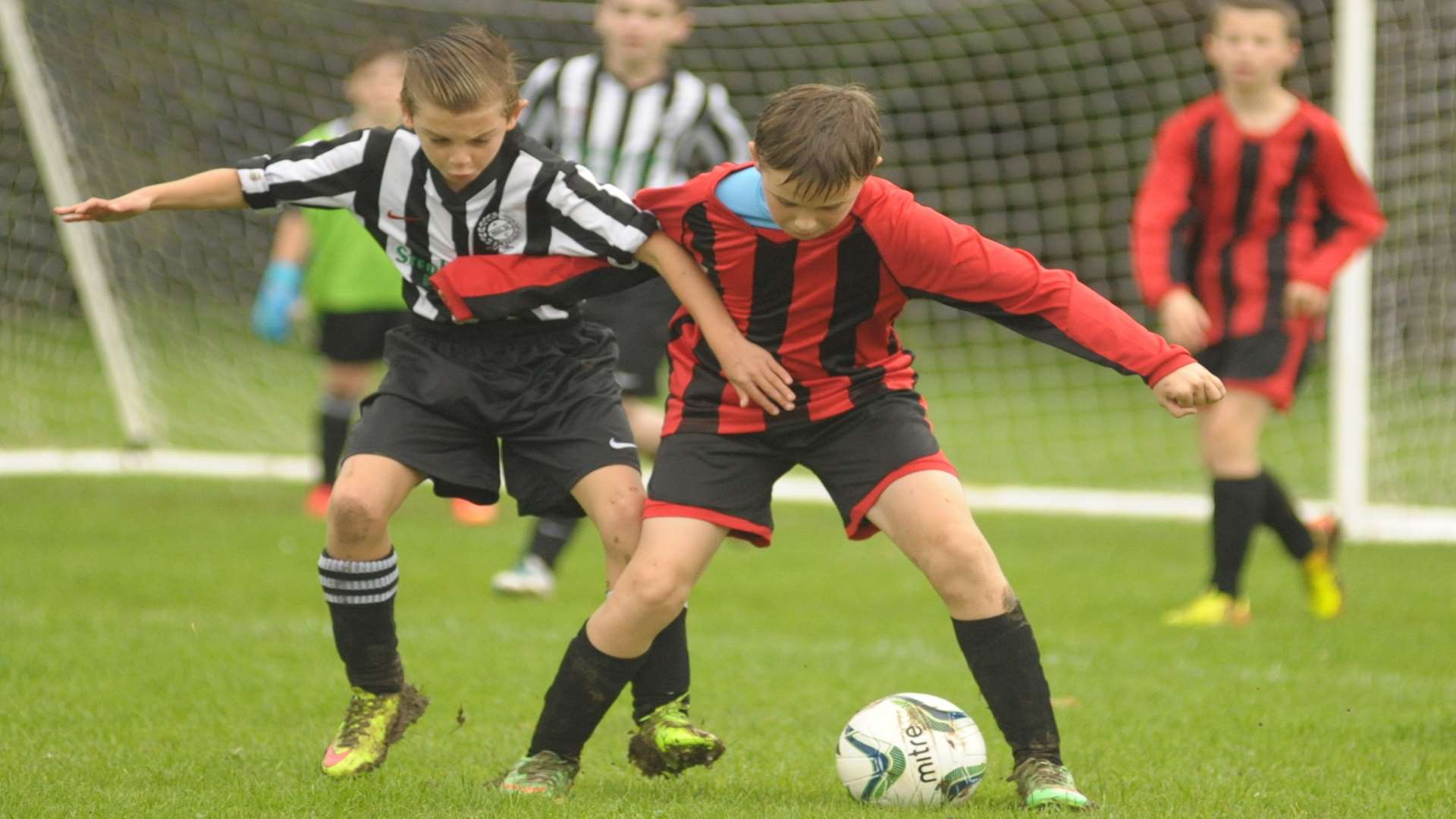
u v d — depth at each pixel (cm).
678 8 2511
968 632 1204
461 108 1155
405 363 1294
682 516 1212
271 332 2995
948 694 1705
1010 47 4950
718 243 1229
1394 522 3178
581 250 1241
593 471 1252
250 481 3759
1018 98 5006
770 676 1789
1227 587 2230
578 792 1243
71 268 3847
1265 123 2173
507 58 1206
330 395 3131
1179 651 1992
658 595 1183
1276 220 2181
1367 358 3166
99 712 1498
